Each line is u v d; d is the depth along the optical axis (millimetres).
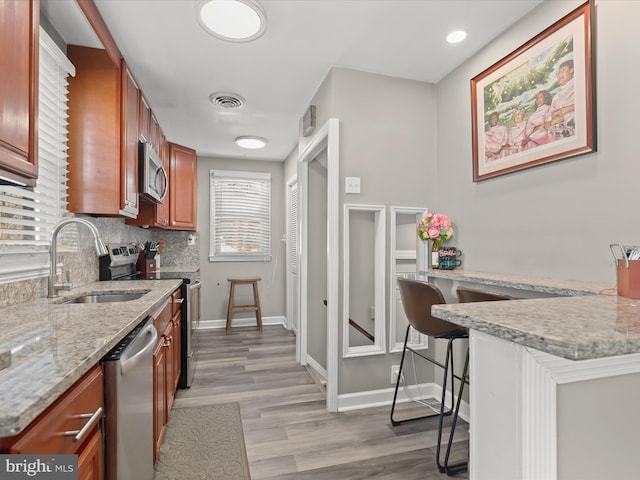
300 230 3316
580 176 1575
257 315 4602
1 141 989
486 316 762
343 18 1896
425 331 1793
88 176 2023
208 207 4773
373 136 2461
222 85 2652
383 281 2449
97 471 935
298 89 2734
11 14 1037
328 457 1804
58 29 1773
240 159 4891
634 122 1358
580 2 1573
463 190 2336
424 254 2518
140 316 1271
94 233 1557
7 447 593
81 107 2014
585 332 618
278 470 1698
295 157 4223
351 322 2514
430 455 1818
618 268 1086
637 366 776
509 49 1971
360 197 2420
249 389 2691
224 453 1838
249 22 1873
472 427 816
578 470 728
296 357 3406
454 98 2428
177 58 2266
